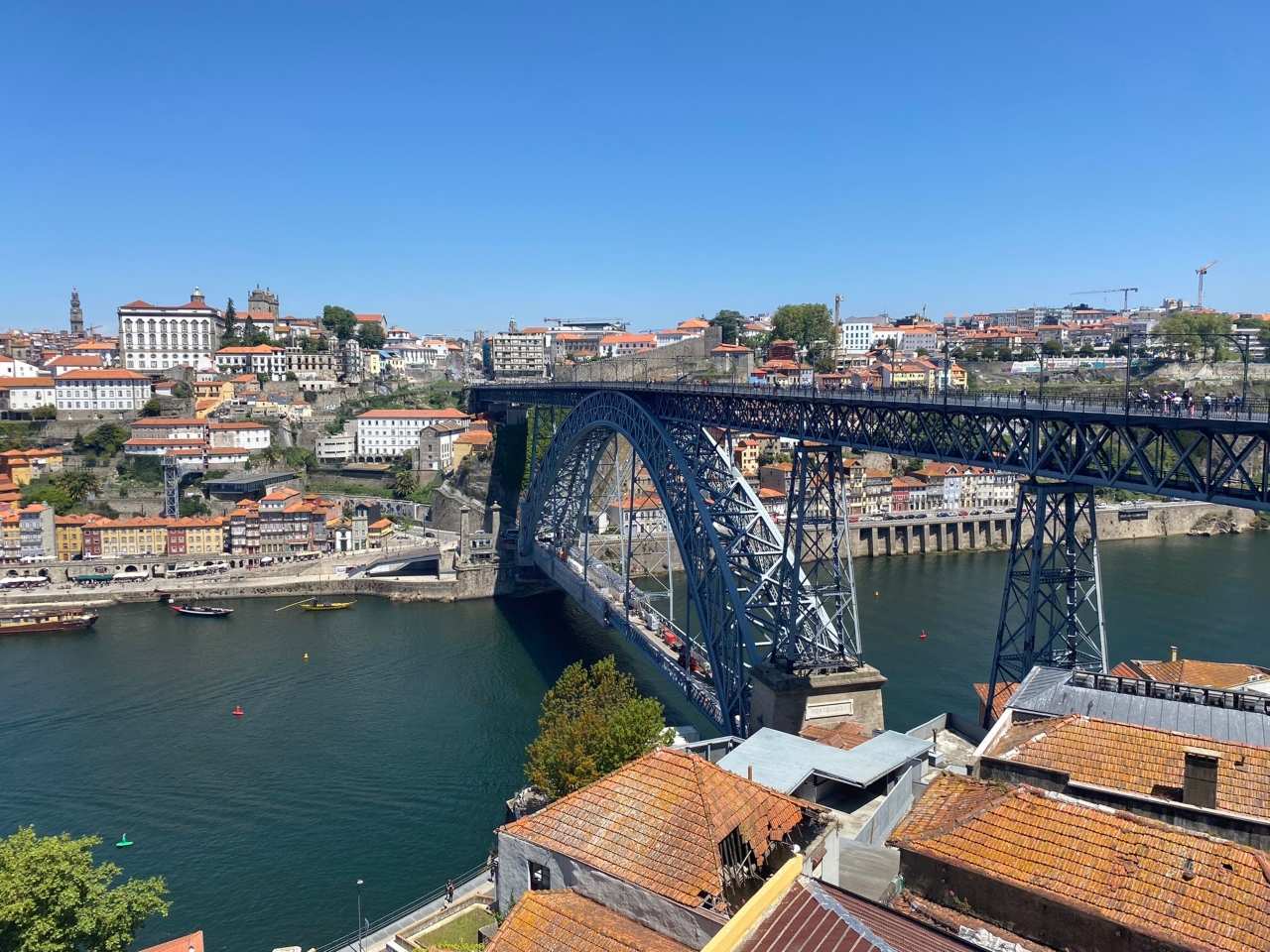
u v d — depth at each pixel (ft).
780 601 231.71
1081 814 88.38
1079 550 176.86
